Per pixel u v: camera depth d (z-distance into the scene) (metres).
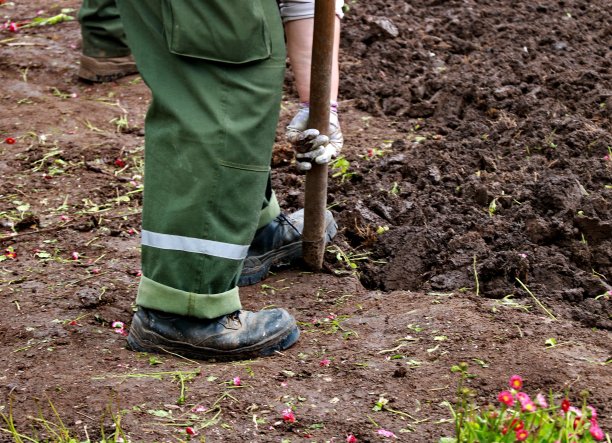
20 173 7.24
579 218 5.81
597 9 9.75
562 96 7.78
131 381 4.47
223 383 4.45
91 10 8.86
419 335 4.84
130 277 5.67
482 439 3.67
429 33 9.37
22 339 4.93
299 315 5.27
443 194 6.45
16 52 9.63
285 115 8.08
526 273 5.46
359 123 7.88
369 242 6.00
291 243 5.73
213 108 4.41
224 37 4.35
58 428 4.11
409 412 4.18
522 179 6.47
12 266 5.85
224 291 4.67
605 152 6.81
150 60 4.50
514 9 9.84
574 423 3.66
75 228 6.38
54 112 8.30
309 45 5.23
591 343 4.71
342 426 4.09
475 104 7.83
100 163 7.43
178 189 4.45
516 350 4.59
